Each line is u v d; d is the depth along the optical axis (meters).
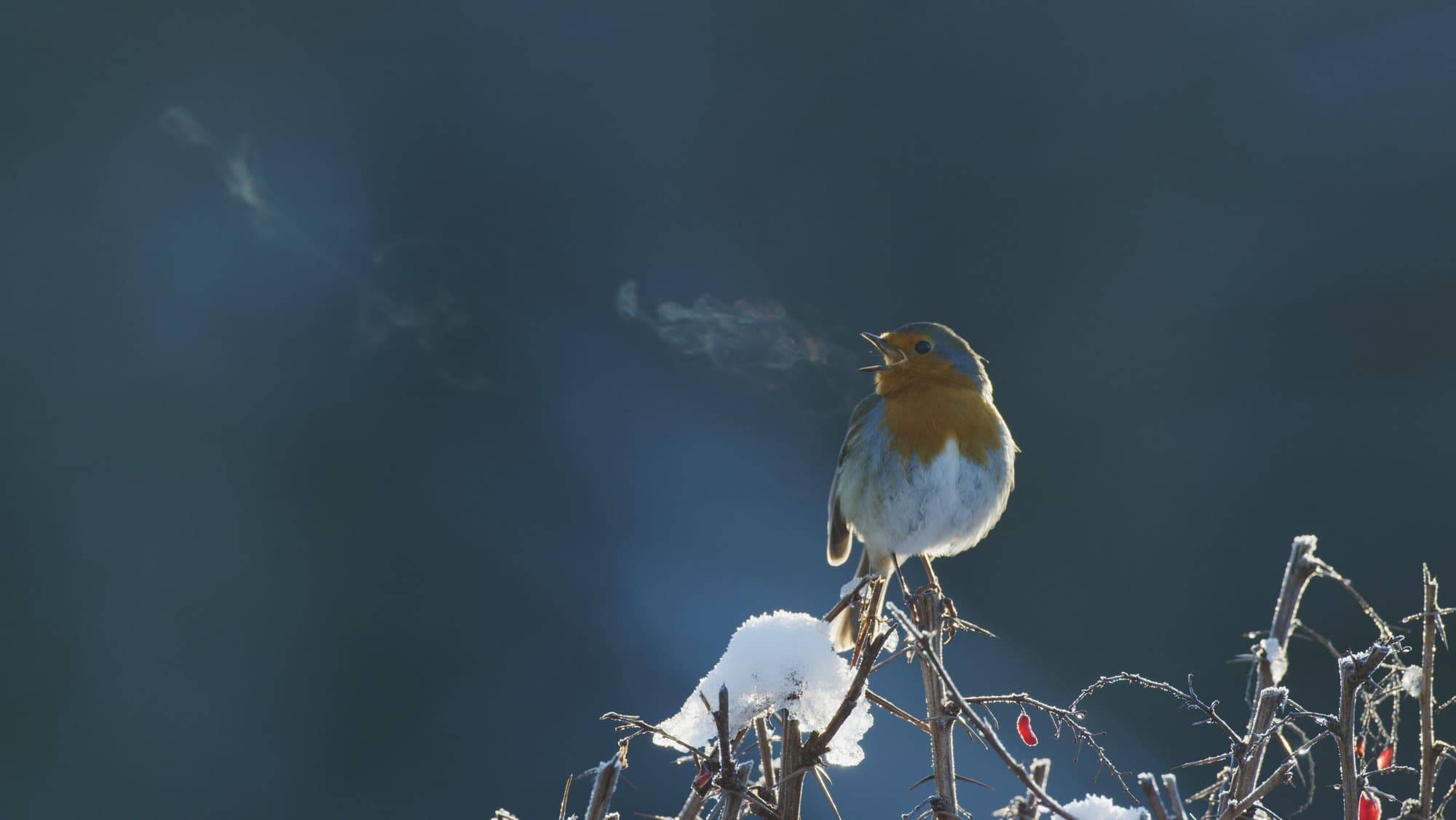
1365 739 2.96
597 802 2.85
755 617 3.33
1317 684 10.84
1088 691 3.03
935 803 2.90
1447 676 8.95
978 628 3.66
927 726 3.06
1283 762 2.90
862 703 3.19
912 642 2.93
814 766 2.98
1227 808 2.84
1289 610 3.15
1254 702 3.12
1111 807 2.86
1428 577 2.90
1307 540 3.17
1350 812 2.84
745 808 2.95
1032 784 2.59
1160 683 3.01
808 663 3.23
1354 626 11.68
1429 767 2.86
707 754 3.09
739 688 3.21
